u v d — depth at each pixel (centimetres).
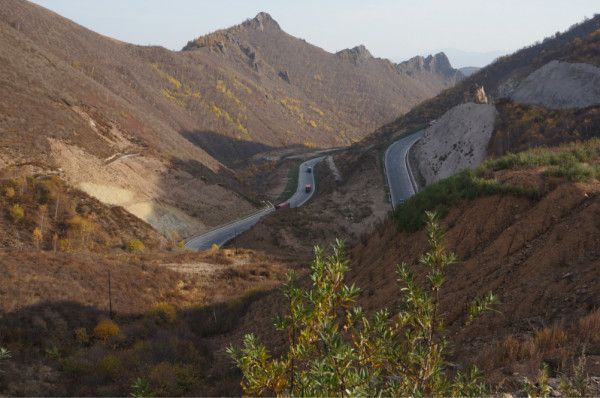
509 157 2170
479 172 2117
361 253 2345
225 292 4128
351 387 276
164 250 6700
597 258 1220
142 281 4034
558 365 716
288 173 15188
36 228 5647
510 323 1098
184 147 12112
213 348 2597
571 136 5738
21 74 8850
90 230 6125
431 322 363
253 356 301
